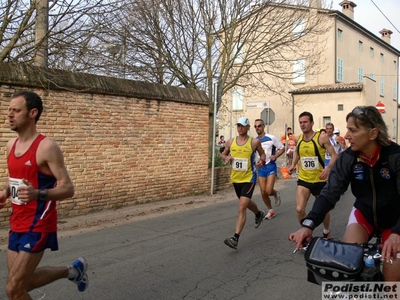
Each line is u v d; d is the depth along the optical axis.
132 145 10.31
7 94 7.84
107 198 9.76
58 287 4.95
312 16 15.92
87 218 8.89
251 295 4.74
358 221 3.45
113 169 9.87
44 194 3.25
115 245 6.86
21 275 3.26
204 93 12.51
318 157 6.40
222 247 6.75
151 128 10.80
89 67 10.52
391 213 3.29
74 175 9.03
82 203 9.22
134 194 10.43
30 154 3.37
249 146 6.71
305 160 6.48
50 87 8.50
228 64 14.65
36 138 3.45
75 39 9.45
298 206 6.48
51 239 3.45
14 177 3.42
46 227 3.38
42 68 8.43
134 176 10.40
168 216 9.32
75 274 3.96
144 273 5.47
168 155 11.34
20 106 3.41
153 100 10.82
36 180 3.39
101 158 9.59
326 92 31.28
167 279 5.25
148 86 10.66
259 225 8.02
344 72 34.91
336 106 31.00
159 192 11.12
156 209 10.03
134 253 6.39
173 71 14.73
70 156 8.95
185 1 14.20
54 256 6.21
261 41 14.98
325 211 3.33
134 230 7.94
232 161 6.79
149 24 13.90
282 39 14.88
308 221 3.22
